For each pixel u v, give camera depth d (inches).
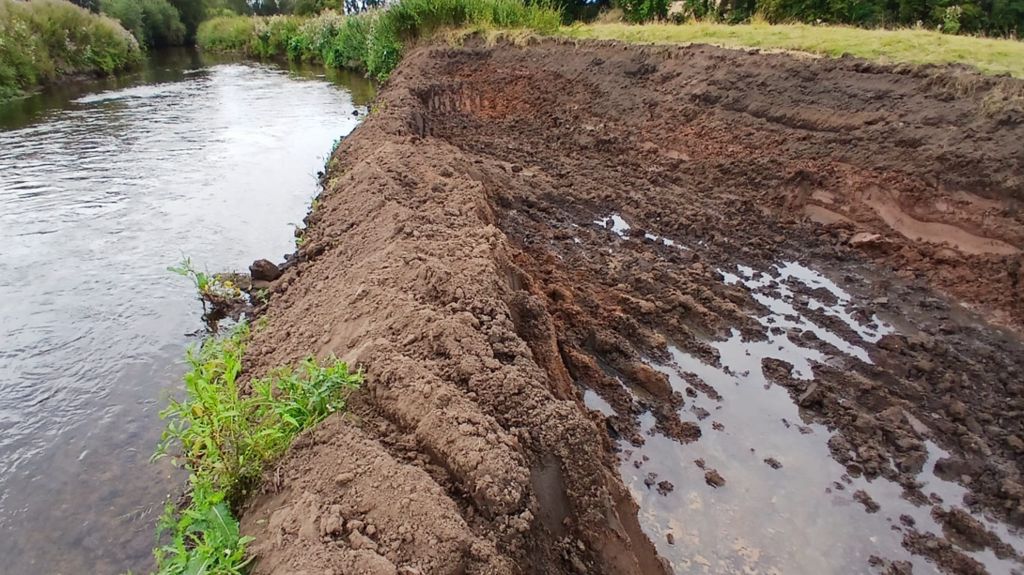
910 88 384.5
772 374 236.5
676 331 260.7
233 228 367.6
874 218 337.1
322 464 143.2
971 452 199.3
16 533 165.6
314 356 191.3
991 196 303.3
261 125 634.2
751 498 183.6
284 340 223.5
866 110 386.9
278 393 183.0
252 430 158.4
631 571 141.9
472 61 689.6
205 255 332.5
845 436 207.2
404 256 225.5
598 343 243.4
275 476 146.7
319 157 515.8
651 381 226.2
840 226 343.9
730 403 222.4
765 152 405.1
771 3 649.6
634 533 155.3
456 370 165.9
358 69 1035.9
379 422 154.8
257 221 377.7
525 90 610.9
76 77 927.7
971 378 232.8
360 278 224.8
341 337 198.7
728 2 709.3
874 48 453.4
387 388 158.7
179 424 203.5
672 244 341.4
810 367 241.3
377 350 171.2
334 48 1101.7
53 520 169.3
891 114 372.8
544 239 339.0
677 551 166.7
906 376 234.2
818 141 388.5
